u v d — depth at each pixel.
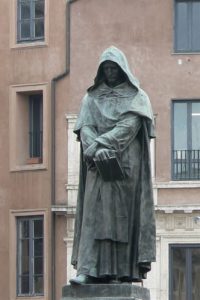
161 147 42.69
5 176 44.06
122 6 43.62
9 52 44.47
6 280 43.28
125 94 14.80
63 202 42.94
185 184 42.31
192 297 41.75
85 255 14.51
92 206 14.57
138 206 14.62
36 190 43.53
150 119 14.69
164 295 41.66
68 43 43.81
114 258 14.53
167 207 42.03
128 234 14.56
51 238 42.88
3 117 44.47
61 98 43.72
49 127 43.75
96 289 14.18
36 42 44.22
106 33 43.69
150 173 14.64
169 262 41.84
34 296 42.81
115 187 14.57
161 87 43.06
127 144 14.59
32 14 44.62
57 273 42.62
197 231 42.00
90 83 43.56
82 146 14.73
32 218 43.47
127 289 14.16
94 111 14.80
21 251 43.38
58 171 43.31
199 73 43.06
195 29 43.28
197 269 41.88
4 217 43.78
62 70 43.81
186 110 42.97
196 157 42.66
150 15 43.47
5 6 44.91
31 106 44.41
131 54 43.41
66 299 14.23
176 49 43.28
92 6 43.81
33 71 44.16
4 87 44.50
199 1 43.31
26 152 44.25
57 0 44.09
